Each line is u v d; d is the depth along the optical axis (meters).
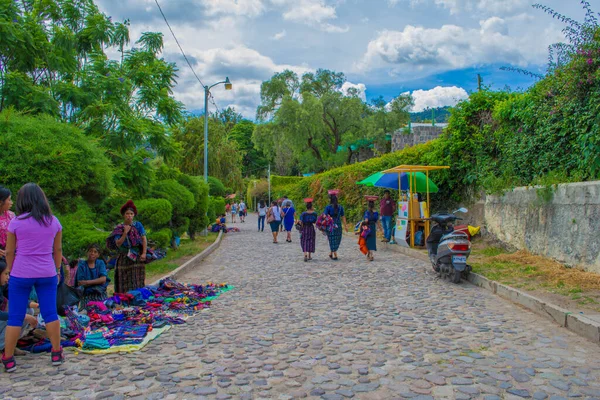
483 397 3.84
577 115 9.28
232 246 18.02
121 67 11.89
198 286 8.41
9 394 3.99
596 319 5.59
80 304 6.69
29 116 8.17
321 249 15.76
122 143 10.88
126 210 7.56
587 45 8.91
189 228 19.06
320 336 5.66
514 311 6.74
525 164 11.27
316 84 52.06
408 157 17.70
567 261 8.62
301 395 3.94
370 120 48.88
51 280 4.71
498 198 11.62
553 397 3.82
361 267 11.32
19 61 9.61
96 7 12.08
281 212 19.69
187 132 33.19
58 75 10.89
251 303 7.57
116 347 5.20
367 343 5.34
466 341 5.36
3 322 4.86
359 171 22.47
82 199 8.66
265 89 50.09
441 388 4.04
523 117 11.38
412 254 13.27
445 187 15.54
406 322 6.24
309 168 51.34
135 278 7.68
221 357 4.92
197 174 33.59
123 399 3.89
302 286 9.02
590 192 8.04
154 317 6.38
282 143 47.84
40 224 4.65
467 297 7.73
